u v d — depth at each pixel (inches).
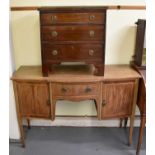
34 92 72.9
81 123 94.0
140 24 73.4
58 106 91.4
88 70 77.1
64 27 64.9
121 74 72.6
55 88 71.1
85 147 81.5
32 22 78.9
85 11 63.2
